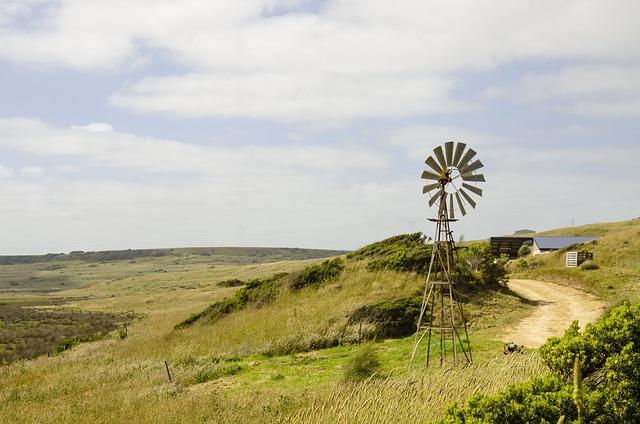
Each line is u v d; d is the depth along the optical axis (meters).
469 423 8.23
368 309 28.17
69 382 21.77
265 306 36.94
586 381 10.25
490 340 22.50
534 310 30.16
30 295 146.12
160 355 27.19
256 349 25.47
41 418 15.62
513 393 8.79
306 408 13.52
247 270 149.25
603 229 105.94
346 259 42.81
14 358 35.53
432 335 24.70
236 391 17.92
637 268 41.47
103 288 147.38
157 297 88.06
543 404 8.41
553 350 10.62
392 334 26.06
